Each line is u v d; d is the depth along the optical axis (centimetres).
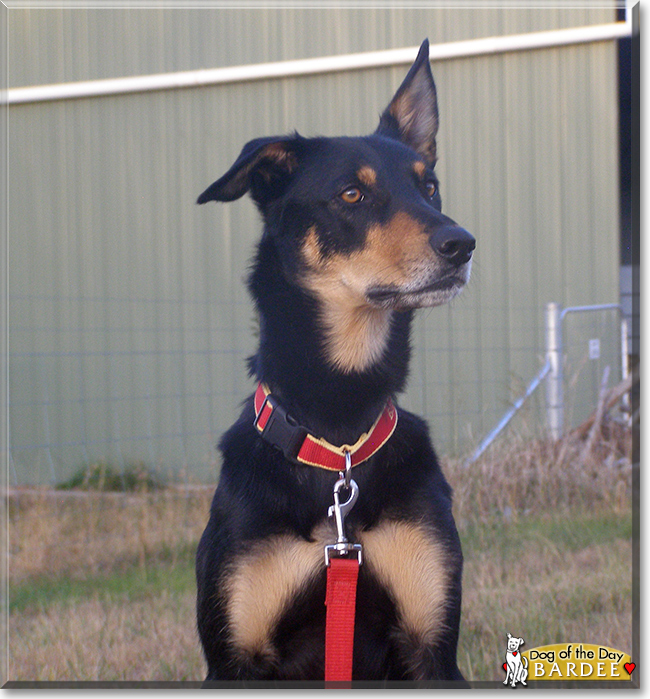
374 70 748
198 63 782
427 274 226
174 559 464
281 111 770
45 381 823
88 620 376
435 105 292
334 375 233
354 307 237
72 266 820
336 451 225
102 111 806
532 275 741
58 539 506
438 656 224
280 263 248
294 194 249
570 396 660
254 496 226
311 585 222
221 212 783
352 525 226
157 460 781
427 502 232
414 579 225
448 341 751
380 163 247
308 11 760
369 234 236
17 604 412
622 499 507
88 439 810
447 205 756
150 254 803
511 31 733
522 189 740
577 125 725
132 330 808
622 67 718
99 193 811
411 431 245
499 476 531
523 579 388
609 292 723
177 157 792
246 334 781
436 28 744
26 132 823
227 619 221
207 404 789
